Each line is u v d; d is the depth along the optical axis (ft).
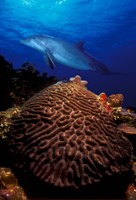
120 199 10.80
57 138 11.09
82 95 13.99
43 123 11.80
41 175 10.19
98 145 11.09
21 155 11.09
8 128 12.98
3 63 22.38
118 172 10.84
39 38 19.77
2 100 21.40
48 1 75.00
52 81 26.04
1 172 10.89
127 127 15.10
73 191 10.43
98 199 10.48
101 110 13.23
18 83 22.99
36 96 15.02
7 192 9.82
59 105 12.77
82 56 21.77
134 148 14.38
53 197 10.27
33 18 83.76
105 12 85.46
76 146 10.81
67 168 10.22
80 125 11.75
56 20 88.43
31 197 10.16
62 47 20.53
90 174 10.23
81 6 80.12
